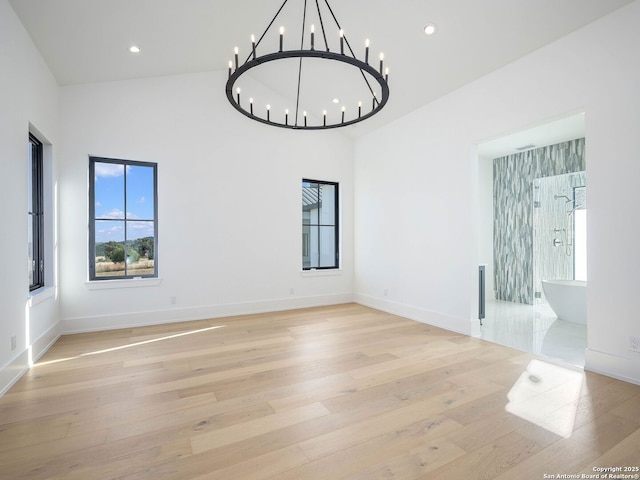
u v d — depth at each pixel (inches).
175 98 163.5
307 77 169.3
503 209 241.0
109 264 152.9
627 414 76.9
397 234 181.5
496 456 62.4
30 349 106.8
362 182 209.5
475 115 138.5
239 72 80.0
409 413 78.0
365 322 163.8
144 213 159.3
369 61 142.3
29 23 103.1
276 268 189.8
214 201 172.2
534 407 80.5
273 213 188.5
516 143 207.3
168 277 161.8
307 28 130.5
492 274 246.8
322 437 68.8
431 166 160.1
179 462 61.0
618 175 95.3
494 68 129.0
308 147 200.7
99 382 95.0
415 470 58.7
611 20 96.4
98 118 147.6
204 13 118.6
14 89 97.3
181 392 89.0
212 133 171.9
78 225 143.5
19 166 100.4
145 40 127.2
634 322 92.9
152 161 158.2
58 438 68.2
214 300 172.6
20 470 58.5
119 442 66.9
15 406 81.3
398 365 108.1
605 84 97.9
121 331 146.4
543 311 199.6
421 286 166.1
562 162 207.0
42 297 116.6
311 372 102.4
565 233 209.9
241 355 117.3
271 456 62.7
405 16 116.0
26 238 105.1
